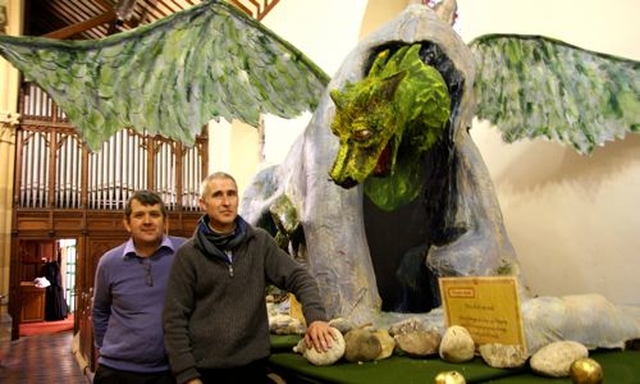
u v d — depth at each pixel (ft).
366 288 7.68
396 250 9.28
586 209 10.64
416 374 5.84
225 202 6.28
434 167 8.78
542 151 11.66
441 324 7.36
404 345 6.79
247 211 11.25
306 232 8.04
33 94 35.35
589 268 10.55
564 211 11.10
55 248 42.06
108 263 7.75
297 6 26.14
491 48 9.73
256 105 9.40
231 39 9.21
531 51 9.61
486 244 8.08
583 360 5.36
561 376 5.69
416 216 9.19
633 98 8.76
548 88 9.51
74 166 35.86
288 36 26.94
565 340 6.27
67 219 35.19
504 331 6.15
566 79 9.37
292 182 8.75
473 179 8.43
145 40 8.40
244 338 6.21
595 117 9.11
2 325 29.68
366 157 6.86
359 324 7.38
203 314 6.25
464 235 8.34
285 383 7.04
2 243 32.65
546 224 11.50
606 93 9.01
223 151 36.19
